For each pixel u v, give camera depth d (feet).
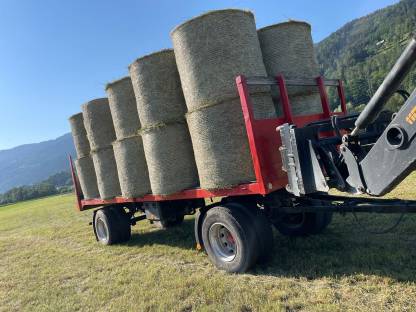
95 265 19.98
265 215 15.52
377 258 13.74
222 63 14.48
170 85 17.38
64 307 14.66
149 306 13.16
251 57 14.92
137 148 19.92
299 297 11.85
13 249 29.89
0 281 20.20
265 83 14.26
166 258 18.98
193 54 14.97
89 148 25.91
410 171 9.45
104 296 14.93
